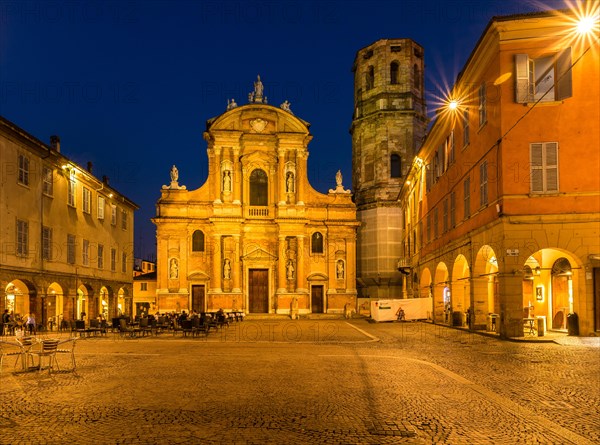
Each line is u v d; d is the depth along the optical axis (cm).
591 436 799
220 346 2162
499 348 1916
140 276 6147
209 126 5438
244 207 5247
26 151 2992
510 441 777
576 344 1991
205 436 797
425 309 4038
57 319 3378
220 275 5103
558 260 2491
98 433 813
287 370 1438
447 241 3209
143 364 1572
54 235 3312
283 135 5269
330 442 770
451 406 990
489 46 2344
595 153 2150
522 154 2192
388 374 1360
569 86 2175
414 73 5838
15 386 1204
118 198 4494
